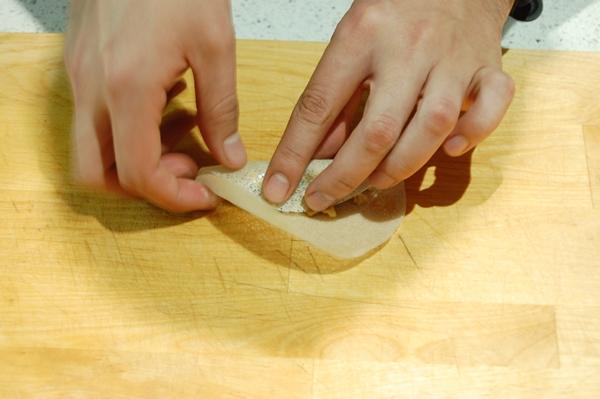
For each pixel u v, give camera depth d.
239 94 0.48
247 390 0.42
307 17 0.53
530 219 0.44
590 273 0.43
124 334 0.43
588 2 0.52
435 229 0.45
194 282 0.44
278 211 0.44
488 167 0.46
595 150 0.46
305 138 0.42
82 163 0.43
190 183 0.45
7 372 0.43
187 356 0.42
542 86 0.47
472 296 0.43
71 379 0.42
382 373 0.42
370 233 0.44
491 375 0.41
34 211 0.46
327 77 0.42
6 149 0.48
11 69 0.49
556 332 0.42
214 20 0.39
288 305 0.43
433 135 0.41
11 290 0.44
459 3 0.44
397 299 0.43
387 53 0.42
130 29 0.39
